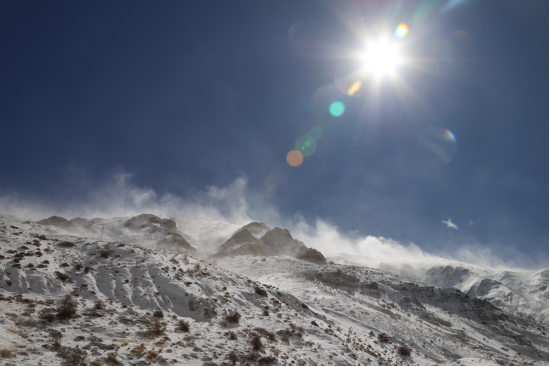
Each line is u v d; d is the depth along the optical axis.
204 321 24.31
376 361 24.98
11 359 12.60
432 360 38.69
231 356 17.55
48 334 16.41
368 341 35.38
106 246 36.28
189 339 19.73
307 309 39.94
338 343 25.77
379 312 63.16
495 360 52.25
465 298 107.38
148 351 16.44
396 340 42.50
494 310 104.94
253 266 102.06
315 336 26.36
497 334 85.94
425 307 94.31
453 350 52.12
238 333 22.36
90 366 13.56
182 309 25.62
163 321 22.42
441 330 71.81
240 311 28.20
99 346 16.14
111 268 29.77
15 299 20.14
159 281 28.56
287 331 25.16
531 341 87.19
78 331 17.81
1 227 32.62
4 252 26.00
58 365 13.05
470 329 83.56
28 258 26.20
